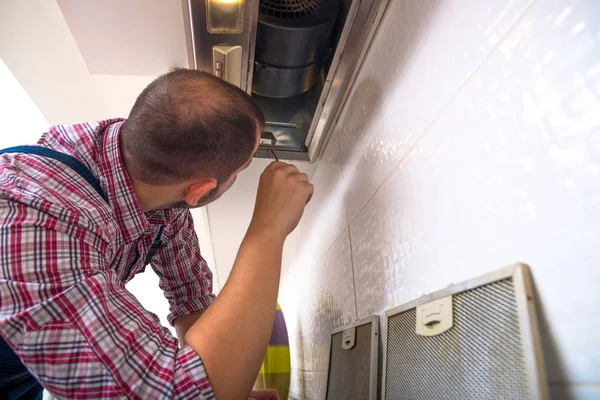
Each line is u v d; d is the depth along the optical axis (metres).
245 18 0.87
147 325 0.56
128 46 1.01
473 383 0.45
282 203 0.79
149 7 0.90
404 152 0.69
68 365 0.49
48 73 1.59
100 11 0.90
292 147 1.22
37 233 0.53
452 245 0.53
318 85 1.13
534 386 0.37
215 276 2.16
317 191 1.31
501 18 0.46
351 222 0.96
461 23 0.54
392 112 0.75
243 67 0.97
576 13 0.36
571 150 0.36
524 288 0.39
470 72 0.51
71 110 1.77
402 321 0.64
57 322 0.49
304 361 1.39
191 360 0.53
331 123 1.13
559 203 0.37
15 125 1.83
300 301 1.50
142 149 0.64
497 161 0.45
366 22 0.84
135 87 1.65
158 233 0.90
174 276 1.06
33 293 0.50
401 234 0.68
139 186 0.70
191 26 0.87
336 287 1.06
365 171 0.88
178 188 0.70
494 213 0.45
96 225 0.59
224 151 0.66
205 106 0.64
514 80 0.43
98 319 0.51
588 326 0.33
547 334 0.38
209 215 1.60
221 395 0.53
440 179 0.57
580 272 0.34
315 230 1.32
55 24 1.38
